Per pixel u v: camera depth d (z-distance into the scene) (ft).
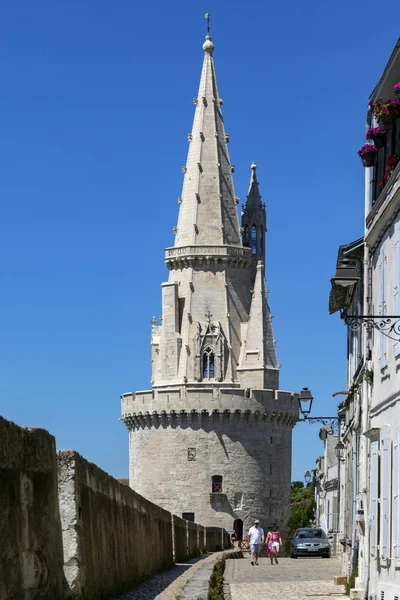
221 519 401.08
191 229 427.33
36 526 61.93
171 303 421.18
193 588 112.47
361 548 112.16
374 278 100.58
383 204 90.58
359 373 117.91
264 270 433.48
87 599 76.43
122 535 107.24
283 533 416.05
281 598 114.62
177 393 405.39
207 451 403.54
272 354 424.05
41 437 63.62
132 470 422.41
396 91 90.07
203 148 435.12
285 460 419.13
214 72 442.91
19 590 57.00
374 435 96.43
